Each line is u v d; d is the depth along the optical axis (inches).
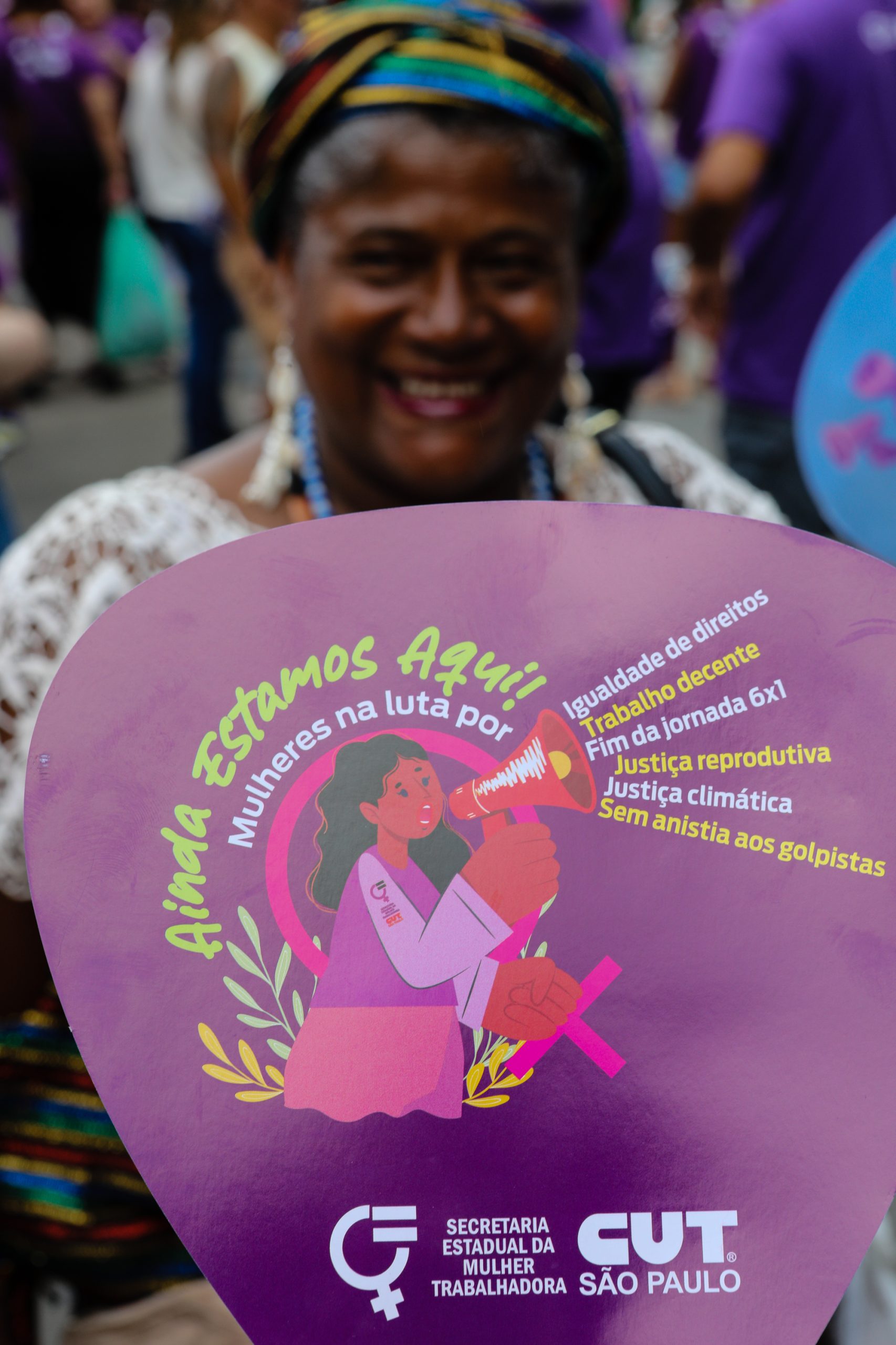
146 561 41.3
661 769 29.6
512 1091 28.0
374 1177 27.6
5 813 39.7
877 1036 28.3
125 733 29.7
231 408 208.2
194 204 168.7
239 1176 27.6
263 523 43.9
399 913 28.8
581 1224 27.5
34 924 40.5
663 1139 27.9
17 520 172.2
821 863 29.1
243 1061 28.1
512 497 45.5
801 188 93.9
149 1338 39.6
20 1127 41.1
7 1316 44.1
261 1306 27.1
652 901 28.9
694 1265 27.5
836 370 55.3
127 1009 28.4
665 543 30.8
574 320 41.3
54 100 233.1
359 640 30.3
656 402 222.8
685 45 224.4
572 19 114.2
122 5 292.4
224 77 122.2
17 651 40.0
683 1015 28.4
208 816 29.4
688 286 113.9
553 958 28.6
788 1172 27.7
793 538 30.8
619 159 42.1
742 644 30.3
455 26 37.3
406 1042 28.2
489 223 38.0
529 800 29.4
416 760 29.7
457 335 38.4
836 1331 52.5
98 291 245.8
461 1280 27.3
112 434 218.2
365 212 38.1
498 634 30.4
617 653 30.3
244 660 30.1
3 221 217.2
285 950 28.7
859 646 30.2
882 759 29.7
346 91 38.0
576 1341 27.3
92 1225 40.6
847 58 92.0
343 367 40.0
